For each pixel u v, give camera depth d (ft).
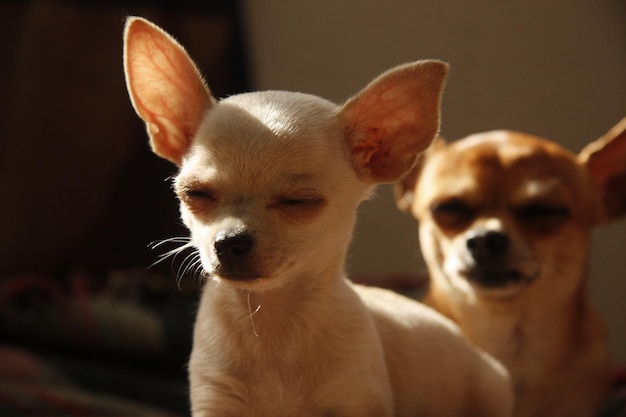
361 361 2.42
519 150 3.03
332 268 2.42
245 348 2.42
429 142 2.44
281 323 2.42
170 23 4.53
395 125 2.45
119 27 4.70
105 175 4.72
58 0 4.69
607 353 3.18
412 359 2.57
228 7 4.52
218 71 4.49
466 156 3.04
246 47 4.46
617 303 4.00
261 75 4.43
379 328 2.56
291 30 4.38
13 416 3.11
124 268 4.70
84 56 4.71
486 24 4.12
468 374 2.66
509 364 3.10
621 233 4.00
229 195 2.32
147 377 3.47
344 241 2.43
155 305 3.70
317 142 2.35
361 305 2.48
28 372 3.42
